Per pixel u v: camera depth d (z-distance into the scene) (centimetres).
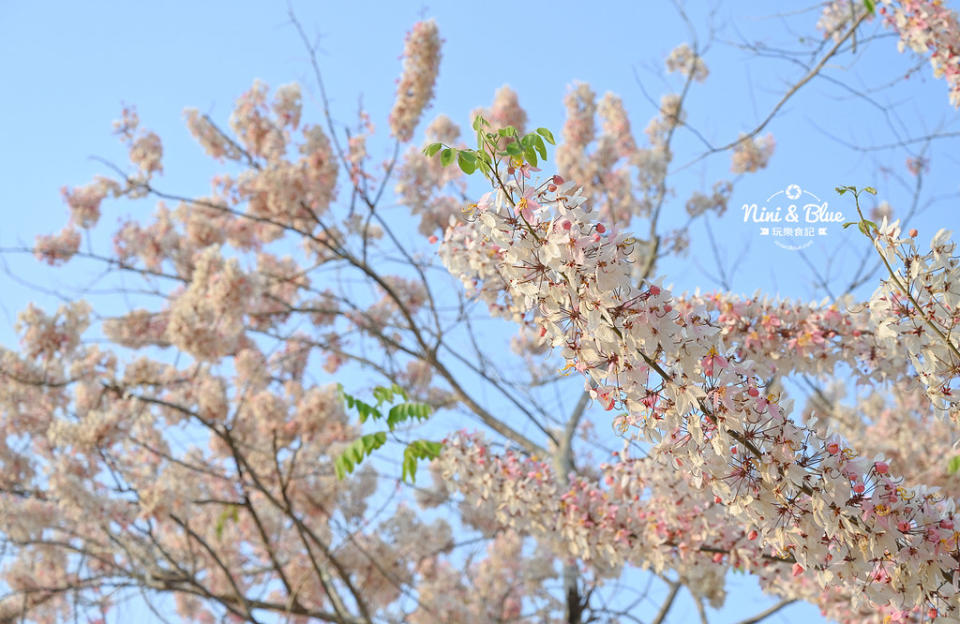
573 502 385
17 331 646
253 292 655
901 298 247
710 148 558
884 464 243
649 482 376
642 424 234
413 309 916
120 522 568
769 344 334
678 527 370
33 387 674
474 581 832
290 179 752
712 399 229
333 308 907
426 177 852
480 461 400
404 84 718
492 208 221
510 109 816
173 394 809
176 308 661
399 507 789
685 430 237
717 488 238
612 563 384
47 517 617
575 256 212
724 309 337
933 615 237
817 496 230
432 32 715
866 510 234
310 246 856
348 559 764
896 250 243
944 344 243
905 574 237
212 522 779
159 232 903
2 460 667
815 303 343
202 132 772
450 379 715
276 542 736
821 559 236
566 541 491
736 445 238
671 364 228
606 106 880
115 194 822
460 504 788
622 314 220
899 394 631
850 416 704
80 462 589
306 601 795
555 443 695
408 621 733
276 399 735
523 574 777
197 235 888
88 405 661
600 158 826
